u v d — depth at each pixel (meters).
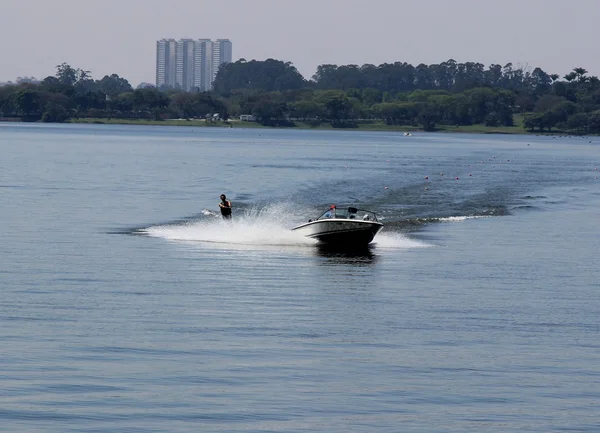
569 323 80.06
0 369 63.25
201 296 88.50
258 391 60.44
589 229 149.62
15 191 194.38
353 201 192.75
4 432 52.91
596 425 55.91
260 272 102.62
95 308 82.00
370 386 61.91
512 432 54.72
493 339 74.12
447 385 62.41
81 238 125.44
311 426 54.97
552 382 63.41
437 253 120.00
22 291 88.69
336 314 81.94
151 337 72.44
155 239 126.12
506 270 107.12
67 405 57.16
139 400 58.31
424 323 79.19
